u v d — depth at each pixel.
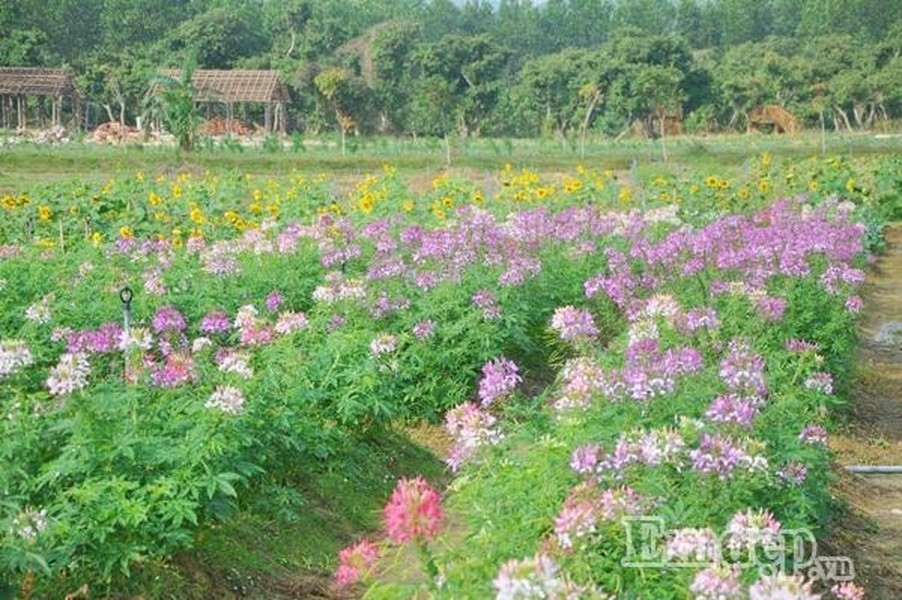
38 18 91.00
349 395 9.35
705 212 22.39
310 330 10.21
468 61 82.56
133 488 6.57
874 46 85.00
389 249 13.62
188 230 19.20
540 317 12.50
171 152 46.28
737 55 91.81
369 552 5.59
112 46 94.25
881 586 7.55
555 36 128.62
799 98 79.94
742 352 7.97
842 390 11.98
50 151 45.56
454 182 23.75
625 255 14.21
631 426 6.80
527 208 20.95
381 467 9.52
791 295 11.95
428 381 11.02
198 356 9.15
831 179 29.36
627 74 75.88
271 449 8.12
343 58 87.38
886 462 10.74
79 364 6.81
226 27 88.62
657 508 5.85
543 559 4.55
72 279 12.65
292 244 13.56
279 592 7.25
